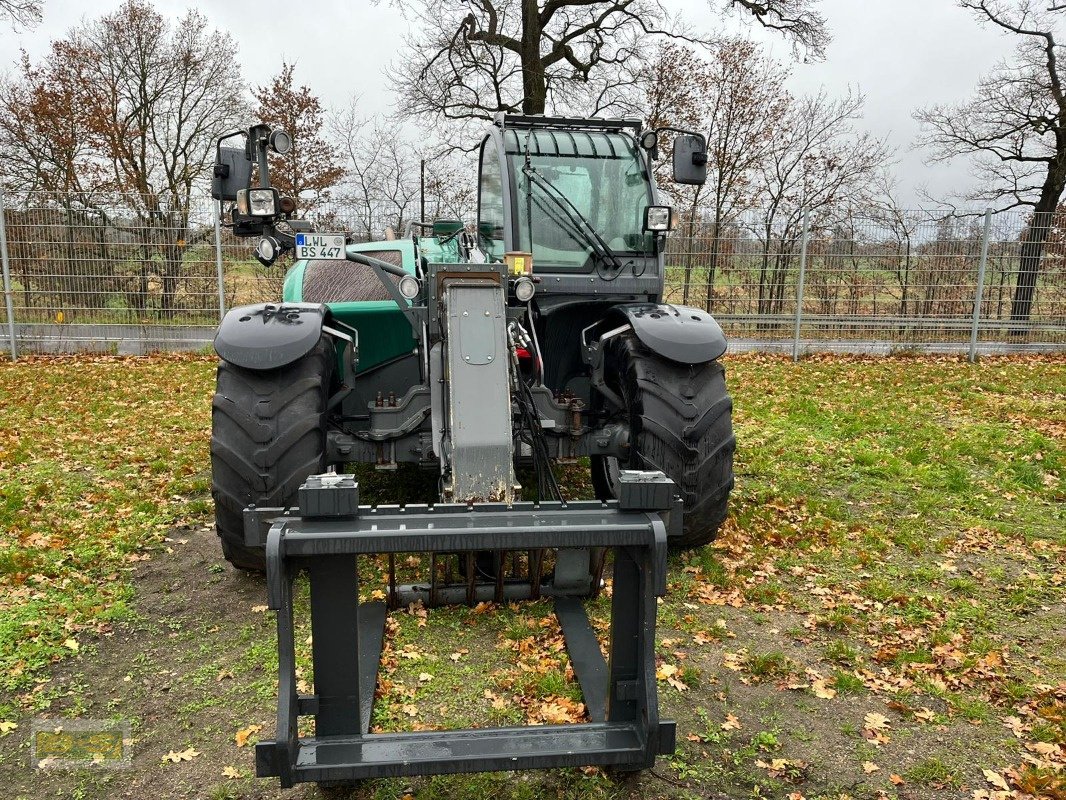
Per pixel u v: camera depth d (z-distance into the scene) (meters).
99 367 9.76
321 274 5.31
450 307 2.99
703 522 3.72
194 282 10.87
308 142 18.70
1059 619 3.52
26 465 5.56
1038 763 2.52
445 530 2.10
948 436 6.70
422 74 16.95
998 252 11.69
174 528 4.40
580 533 2.13
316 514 2.10
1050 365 11.04
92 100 17.16
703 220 11.36
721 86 18.11
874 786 2.40
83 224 10.54
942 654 3.17
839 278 11.59
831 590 3.77
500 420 2.85
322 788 2.31
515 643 3.14
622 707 2.35
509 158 4.09
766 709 2.80
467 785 2.32
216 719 2.66
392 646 3.12
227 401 3.31
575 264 4.09
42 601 3.46
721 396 3.70
